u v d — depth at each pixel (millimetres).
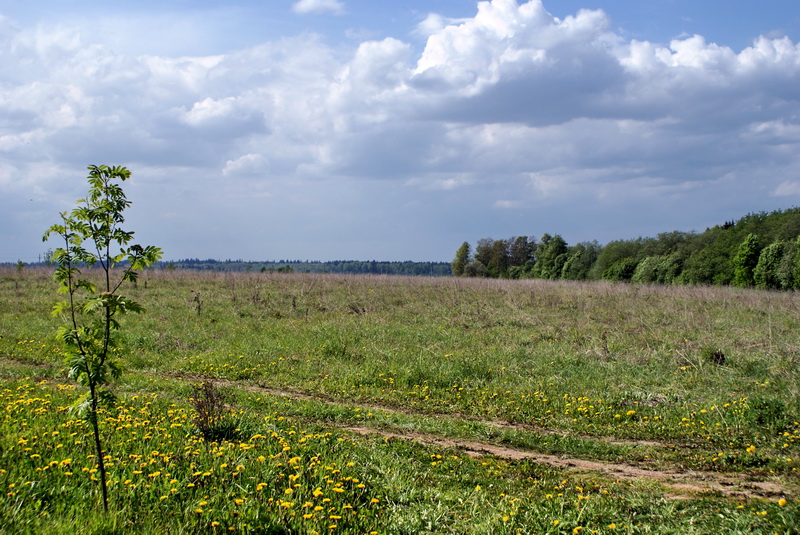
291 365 12211
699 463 6801
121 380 10633
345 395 10227
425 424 8477
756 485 6020
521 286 27234
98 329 4547
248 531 4297
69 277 4438
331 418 8719
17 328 15742
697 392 9578
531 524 4875
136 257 4562
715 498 5578
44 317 17375
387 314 18453
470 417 9055
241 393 9914
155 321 16797
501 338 14609
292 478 5270
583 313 18672
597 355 12211
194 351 13539
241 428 7141
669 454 7168
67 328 4438
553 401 9586
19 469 5148
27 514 4258
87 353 4500
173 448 6125
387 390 10477
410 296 23172
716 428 8000
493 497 5586
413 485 5781
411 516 4969
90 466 5410
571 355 12289
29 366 11852
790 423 7832
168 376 11492
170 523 4363
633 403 9227
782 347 11680
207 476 5379
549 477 6336
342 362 12414
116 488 4926
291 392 10445
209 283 26906
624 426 8383
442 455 6988
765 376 10031
